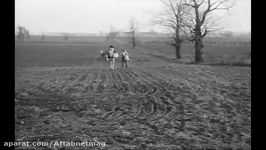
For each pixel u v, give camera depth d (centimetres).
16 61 4200
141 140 842
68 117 1088
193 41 4525
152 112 1176
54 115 1111
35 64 3806
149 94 1561
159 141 837
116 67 3397
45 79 2214
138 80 2131
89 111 1179
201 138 868
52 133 894
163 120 1057
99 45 10419
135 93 1595
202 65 3672
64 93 1593
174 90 1681
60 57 5209
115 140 840
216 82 2019
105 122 1027
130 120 1055
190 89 1716
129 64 3894
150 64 3888
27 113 1126
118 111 1189
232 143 828
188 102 1359
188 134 903
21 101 1346
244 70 2912
